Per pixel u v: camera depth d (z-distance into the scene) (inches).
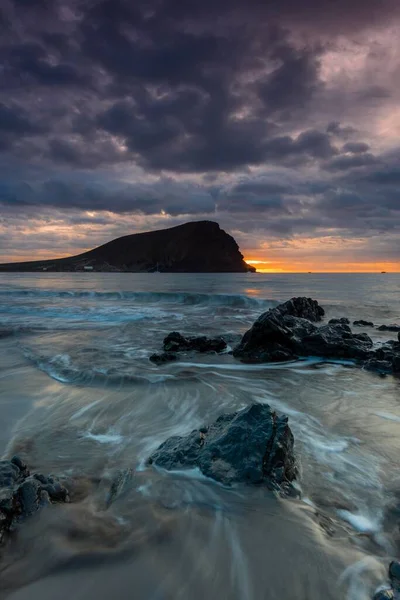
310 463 188.1
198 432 199.2
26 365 414.3
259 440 175.2
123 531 130.5
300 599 102.5
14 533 129.6
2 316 899.4
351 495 159.0
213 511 141.9
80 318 866.1
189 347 501.4
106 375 354.0
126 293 1411.2
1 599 101.5
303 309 873.5
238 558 117.4
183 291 1743.4
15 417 258.2
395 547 126.2
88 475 177.3
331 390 328.2
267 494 152.3
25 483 149.4
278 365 425.4
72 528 131.6
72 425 244.2
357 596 103.7
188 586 106.0
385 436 223.9
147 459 193.3
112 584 106.6
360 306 1127.0
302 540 126.0
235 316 904.3
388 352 438.6
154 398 299.9
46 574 111.0
